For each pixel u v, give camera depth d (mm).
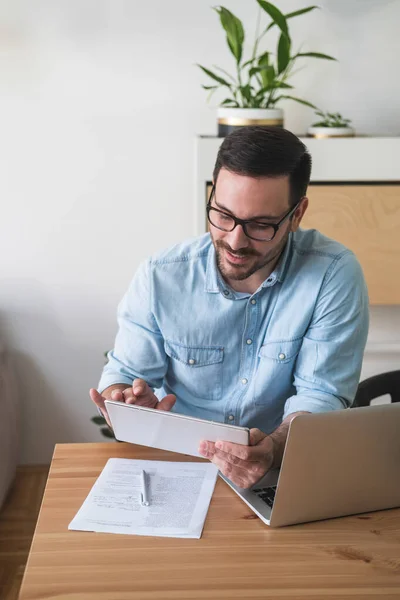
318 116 2867
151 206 2922
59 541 1216
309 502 1268
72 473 1447
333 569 1155
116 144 2857
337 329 1621
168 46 2785
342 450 1240
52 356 3023
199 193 2486
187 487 1399
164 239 2955
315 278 1634
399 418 1267
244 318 1652
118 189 2898
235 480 1361
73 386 3059
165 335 1675
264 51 2797
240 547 1210
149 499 1349
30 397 3051
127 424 1437
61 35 2758
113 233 2936
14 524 2676
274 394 1684
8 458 2748
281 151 1431
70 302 2984
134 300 1701
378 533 1266
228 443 1321
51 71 2783
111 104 2824
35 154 2850
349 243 2549
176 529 1255
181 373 1709
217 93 2830
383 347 3008
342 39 2799
